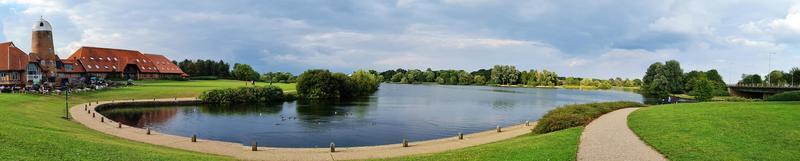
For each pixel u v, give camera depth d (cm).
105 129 4525
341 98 12356
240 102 9988
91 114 5978
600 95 15438
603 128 3522
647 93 15925
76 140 2958
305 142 4866
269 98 10556
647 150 2512
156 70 15362
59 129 3788
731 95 12800
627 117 4384
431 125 6366
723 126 3119
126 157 2505
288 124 6303
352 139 5084
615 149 2550
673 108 4822
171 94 10119
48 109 6025
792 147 2372
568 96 14462
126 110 8006
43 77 10650
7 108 5025
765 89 11581
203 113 7850
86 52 13788
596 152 2467
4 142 2481
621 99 13062
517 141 3347
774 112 3822
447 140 4072
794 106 4362
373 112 8150
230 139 5022
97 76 13350
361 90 13725
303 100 11312
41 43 10762
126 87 10844
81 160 2289
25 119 4156
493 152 2758
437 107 9444
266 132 5534
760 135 2717
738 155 2212
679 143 2584
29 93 7738
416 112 8250
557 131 3775
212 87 12119
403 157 2958
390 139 5116
